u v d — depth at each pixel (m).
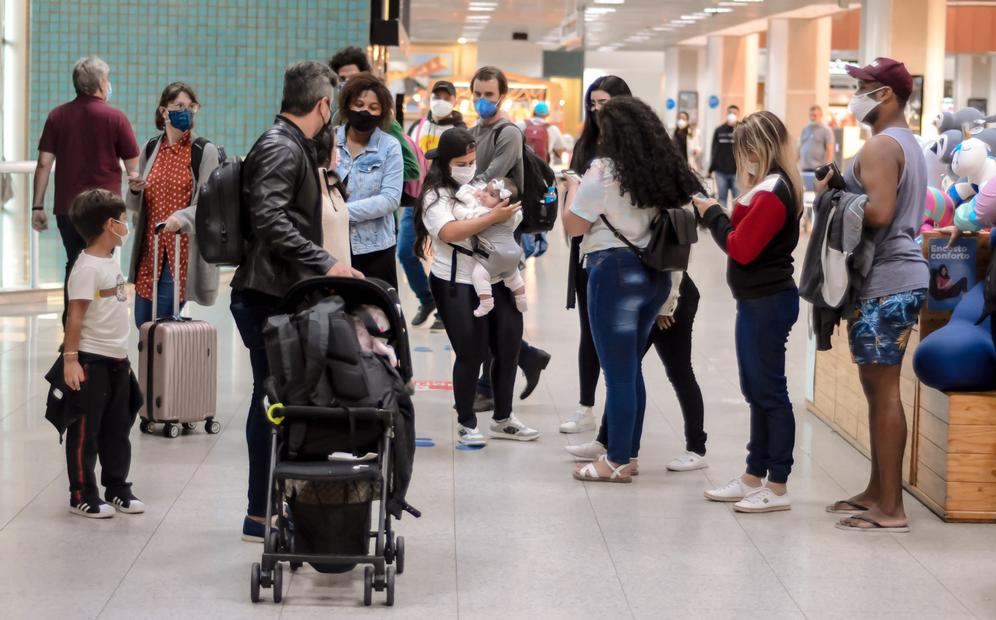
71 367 4.73
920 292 4.76
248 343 4.45
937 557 4.55
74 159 7.44
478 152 6.45
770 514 5.07
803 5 32.69
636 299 5.23
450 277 5.88
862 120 4.91
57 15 10.99
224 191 4.26
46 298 10.63
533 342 9.23
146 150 6.67
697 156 36.78
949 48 36.94
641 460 5.94
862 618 3.93
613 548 4.59
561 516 4.98
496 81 6.42
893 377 4.85
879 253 4.78
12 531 4.64
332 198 4.58
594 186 5.16
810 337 7.13
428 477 5.54
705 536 4.75
